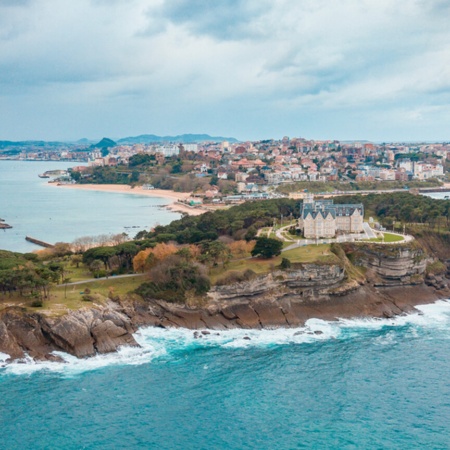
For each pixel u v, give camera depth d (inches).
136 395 6943.9
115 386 7175.2
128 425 6269.7
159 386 7199.8
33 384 7170.3
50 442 5935.0
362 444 5940.0
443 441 6008.9
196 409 6638.8
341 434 6131.9
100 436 6053.2
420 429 6240.2
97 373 7549.2
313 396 6993.1
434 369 7834.6
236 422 6368.1
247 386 7244.1
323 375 7608.3
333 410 6648.6
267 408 6683.1
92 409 6584.6
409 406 6756.9
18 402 6707.7
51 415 6427.2
